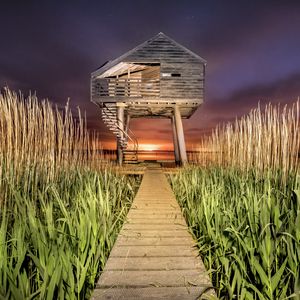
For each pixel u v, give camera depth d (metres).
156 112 17.45
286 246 2.54
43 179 4.74
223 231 2.94
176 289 2.34
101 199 4.00
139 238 3.53
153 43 13.70
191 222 4.55
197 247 3.31
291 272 2.24
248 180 5.52
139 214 4.74
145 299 2.19
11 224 3.33
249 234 2.68
